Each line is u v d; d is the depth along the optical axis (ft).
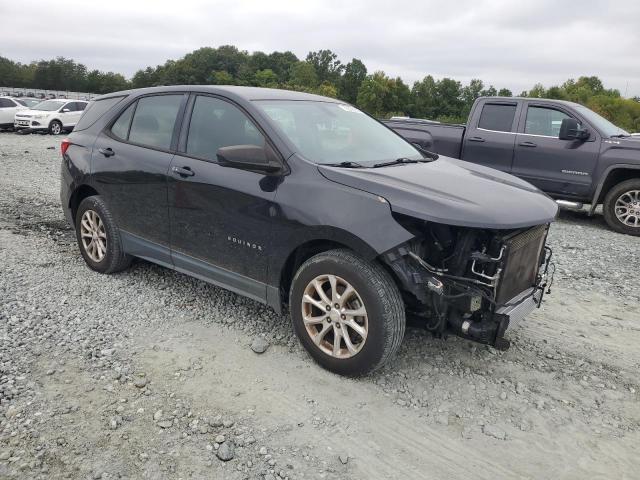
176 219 14.32
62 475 8.59
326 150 13.03
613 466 9.41
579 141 28.50
